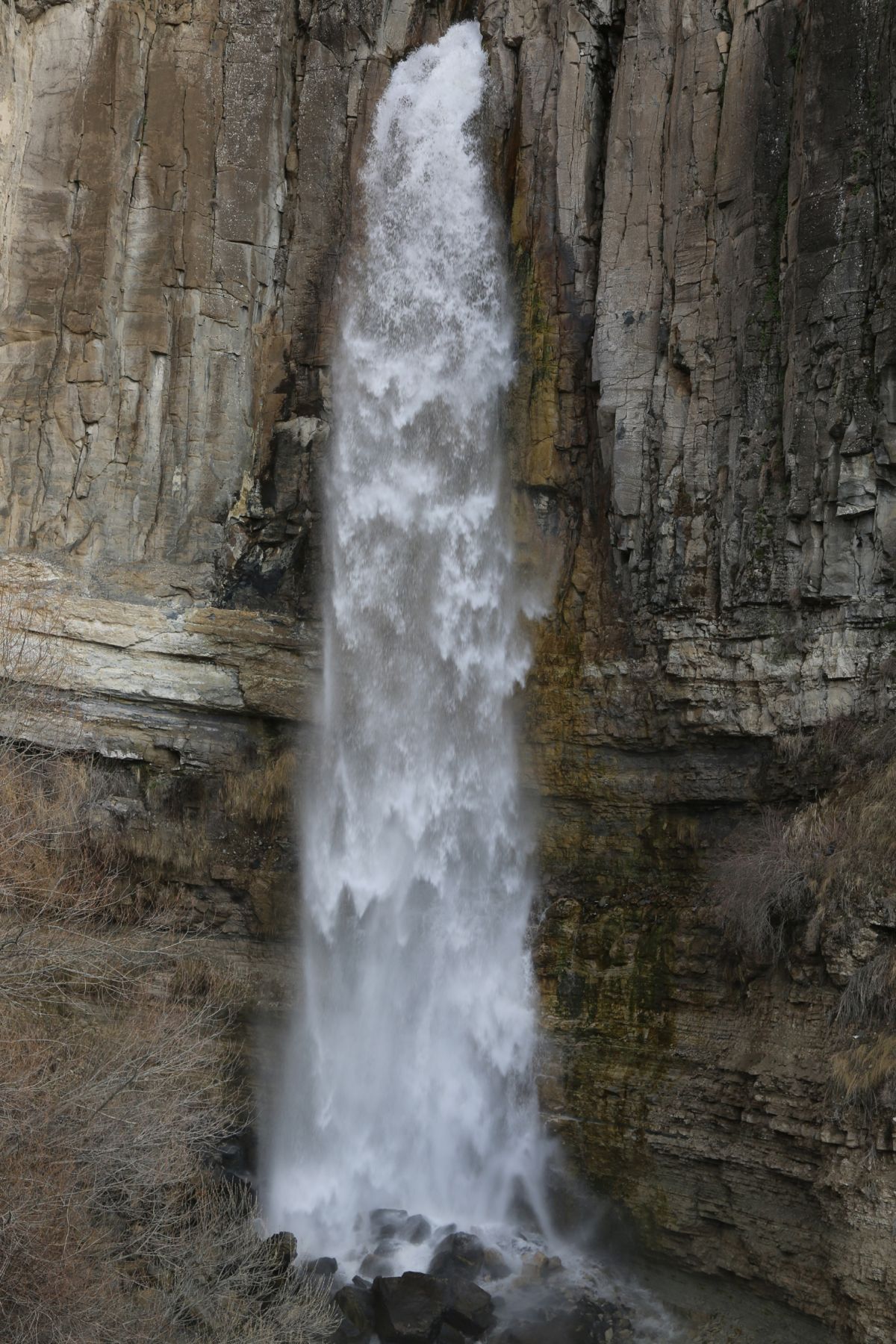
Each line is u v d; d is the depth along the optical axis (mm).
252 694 21438
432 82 24141
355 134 24406
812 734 16984
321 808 21250
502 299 22469
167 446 22859
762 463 18125
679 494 19047
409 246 23547
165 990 18719
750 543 17984
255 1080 19297
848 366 17078
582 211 21766
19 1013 15445
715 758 18312
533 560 21109
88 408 22438
